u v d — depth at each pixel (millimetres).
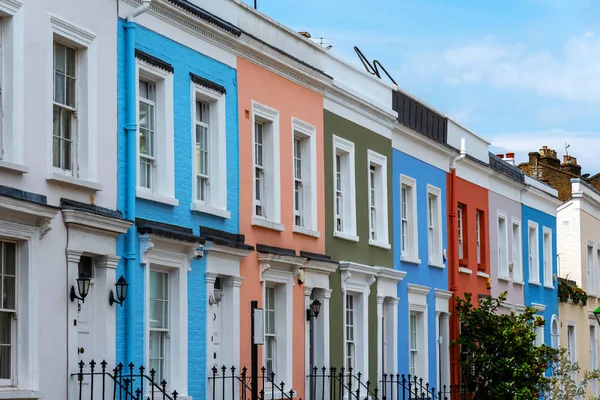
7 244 17094
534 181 44062
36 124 17469
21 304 17125
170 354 20984
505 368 33375
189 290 21391
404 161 31922
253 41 23891
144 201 20141
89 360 18688
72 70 18828
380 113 30125
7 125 17062
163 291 21016
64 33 18266
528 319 34688
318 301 25688
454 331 34625
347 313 28328
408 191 32469
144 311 19922
